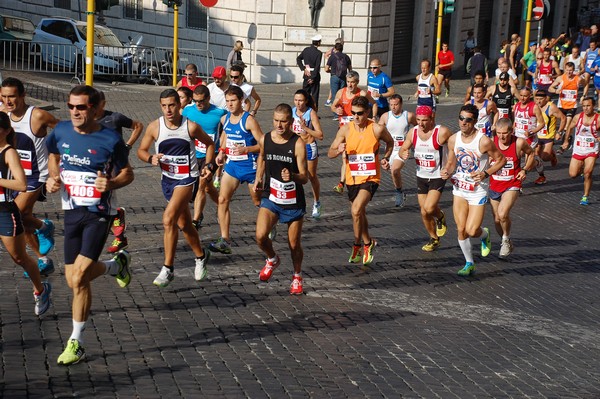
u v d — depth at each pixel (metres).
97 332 8.55
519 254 13.02
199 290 10.13
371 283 10.98
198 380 7.59
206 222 13.38
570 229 14.82
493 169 11.27
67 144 7.78
